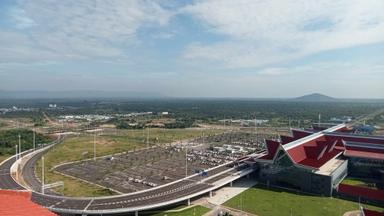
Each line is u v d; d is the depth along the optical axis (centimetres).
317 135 16325
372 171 14425
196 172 15525
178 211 10481
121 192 12469
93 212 9662
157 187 12206
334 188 12175
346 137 16288
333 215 10050
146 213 10338
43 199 10769
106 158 19350
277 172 13475
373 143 15362
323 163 12900
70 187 13150
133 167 16975
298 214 10131
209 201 11462
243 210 10525
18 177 14650
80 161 18412
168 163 18000
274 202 11312
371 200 11181
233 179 13350
